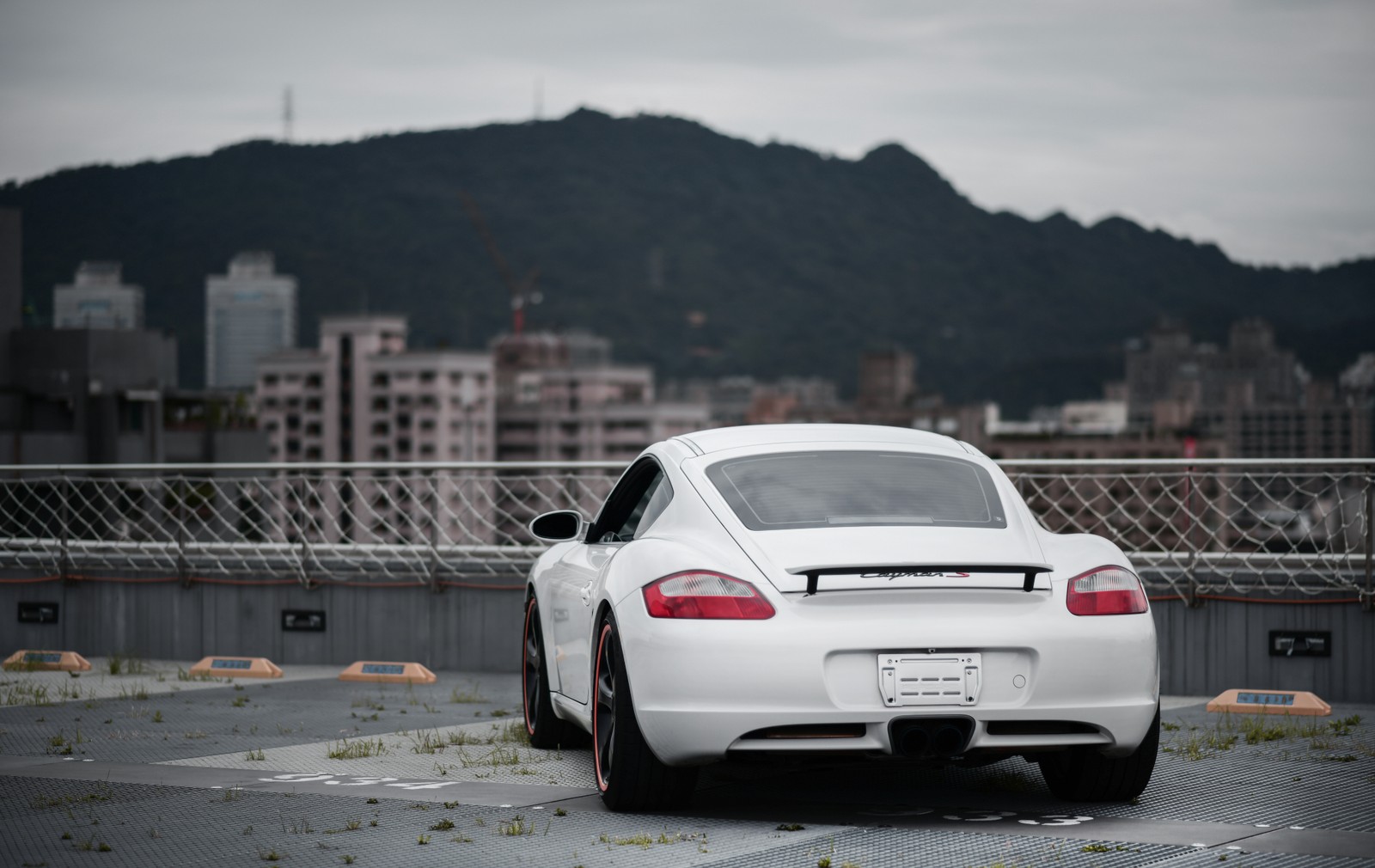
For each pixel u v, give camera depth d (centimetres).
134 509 1427
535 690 847
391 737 879
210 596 1388
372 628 1327
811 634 571
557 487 1290
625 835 579
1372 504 1057
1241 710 972
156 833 592
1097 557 624
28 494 1460
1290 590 1075
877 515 629
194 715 991
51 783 715
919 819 610
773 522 621
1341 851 535
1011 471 1161
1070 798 650
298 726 932
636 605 610
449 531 1307
